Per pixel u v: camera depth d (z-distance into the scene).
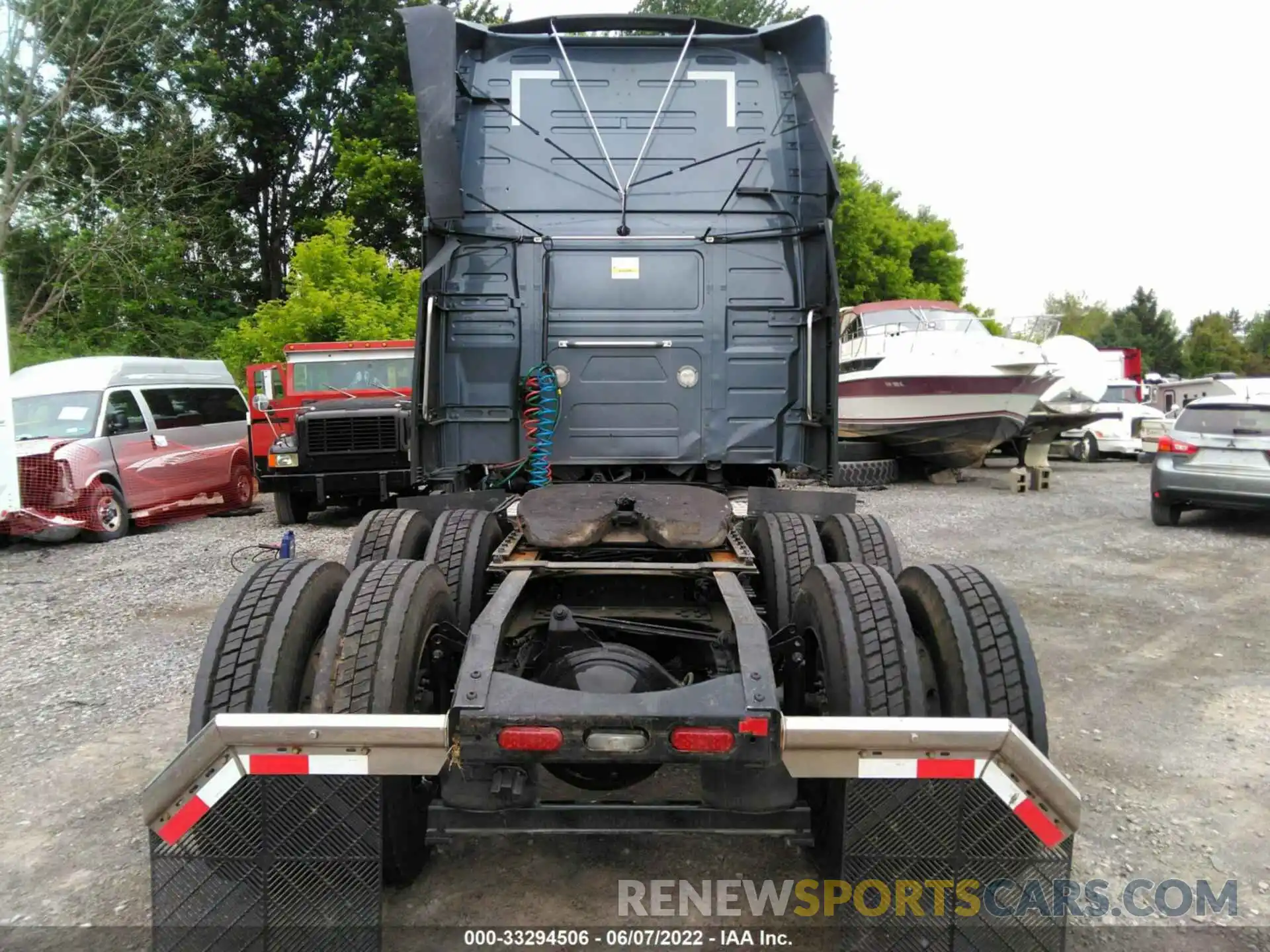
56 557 9.92
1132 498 14.73
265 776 2.55
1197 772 4.30
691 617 3.71
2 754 4.45
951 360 14.75
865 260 33.66
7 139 22.27
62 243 24.08
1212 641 6.55
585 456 5.30
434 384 5.16
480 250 5.29
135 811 3.85
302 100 28.02
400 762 2.45
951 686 3.01
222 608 3.02
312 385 13.25
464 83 5.29
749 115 5.41
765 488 5.20
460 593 4.14
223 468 13.30
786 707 3.22
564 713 2.54
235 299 30.03
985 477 18.38
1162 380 36.84
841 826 2.83
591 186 5.34
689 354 5.30
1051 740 4.71
